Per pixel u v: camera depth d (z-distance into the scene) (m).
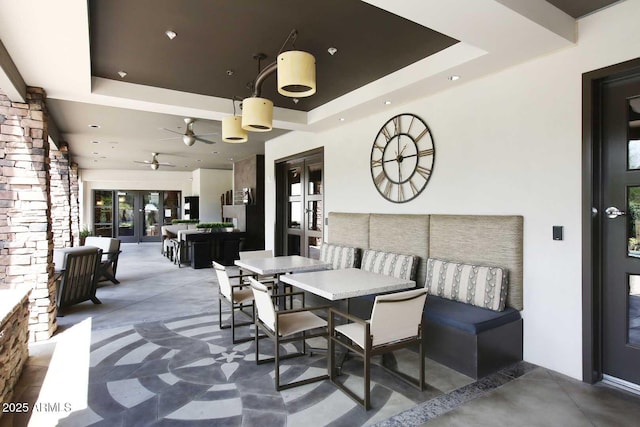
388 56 3.45
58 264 4.70
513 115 3.21
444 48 3.28
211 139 7.45
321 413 2.38
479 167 3.49
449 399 2.54
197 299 5.45
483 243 3.35
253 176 9.59
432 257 3.84
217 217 13.11
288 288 4.93
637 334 2.66
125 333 3.91
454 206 3.73
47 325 3.74
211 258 8.58
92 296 5.16
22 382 2.81
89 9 2.59
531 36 2.64
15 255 3.65
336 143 5.50
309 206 6.46
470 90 3.57
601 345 2.80
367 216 4.77
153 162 9.36
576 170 2.80
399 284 3.08
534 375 2.88
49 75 3.39
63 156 7.29
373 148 4.78
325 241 5.80
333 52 3.32
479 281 3.22
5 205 3.62
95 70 3.77
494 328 2.91
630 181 2.66
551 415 2.35
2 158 3.61
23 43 2.74
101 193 14.01
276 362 2.67
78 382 2.80
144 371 2.99
